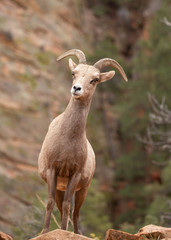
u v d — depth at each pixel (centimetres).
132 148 12188
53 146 2517
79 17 13738
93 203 6244
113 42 14212
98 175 11519
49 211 2484
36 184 8662
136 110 11388
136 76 11850
